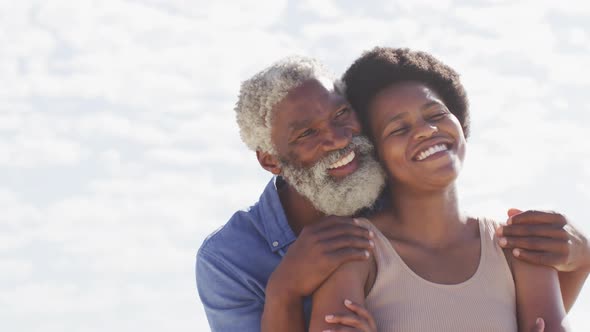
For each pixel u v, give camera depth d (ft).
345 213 12.73
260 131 13.33
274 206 13.91
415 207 11.90
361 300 11.18
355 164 12.60
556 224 11.96
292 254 11.57
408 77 12.27
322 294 11.28
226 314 13.92
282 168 13.29
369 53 12.81
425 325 11.21
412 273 11.49
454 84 12.46
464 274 11.62
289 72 13.15
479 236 12.00
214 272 14.05
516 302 11.75
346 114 12.79
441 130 11.87
